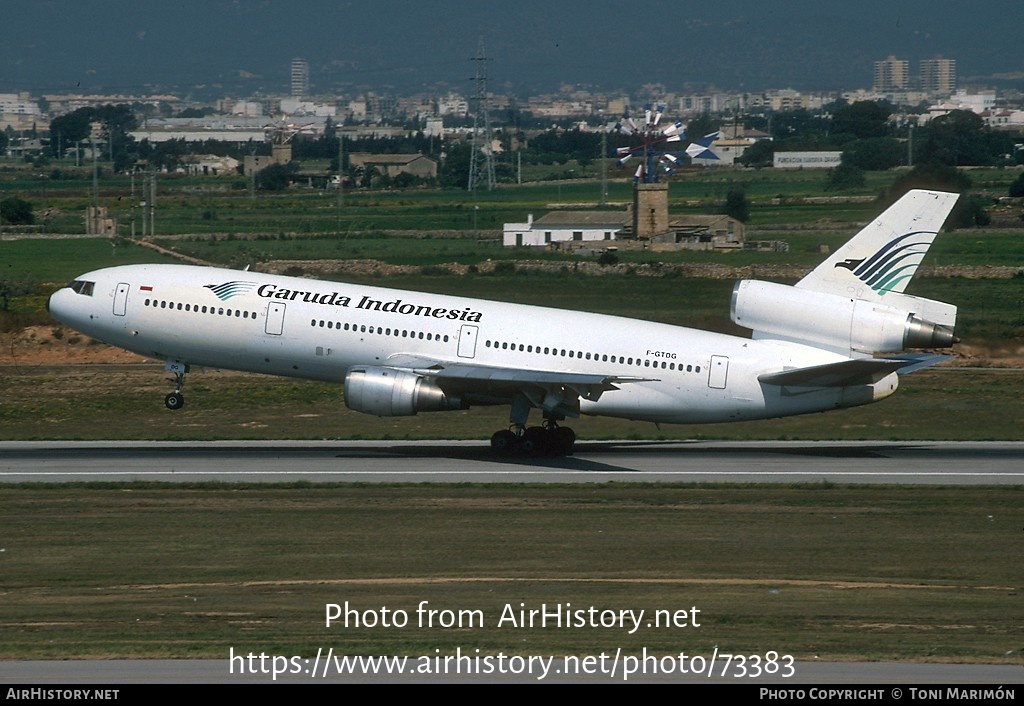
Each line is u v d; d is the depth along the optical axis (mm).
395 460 150250
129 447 159125
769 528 115875
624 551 106375
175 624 82312
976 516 121500
